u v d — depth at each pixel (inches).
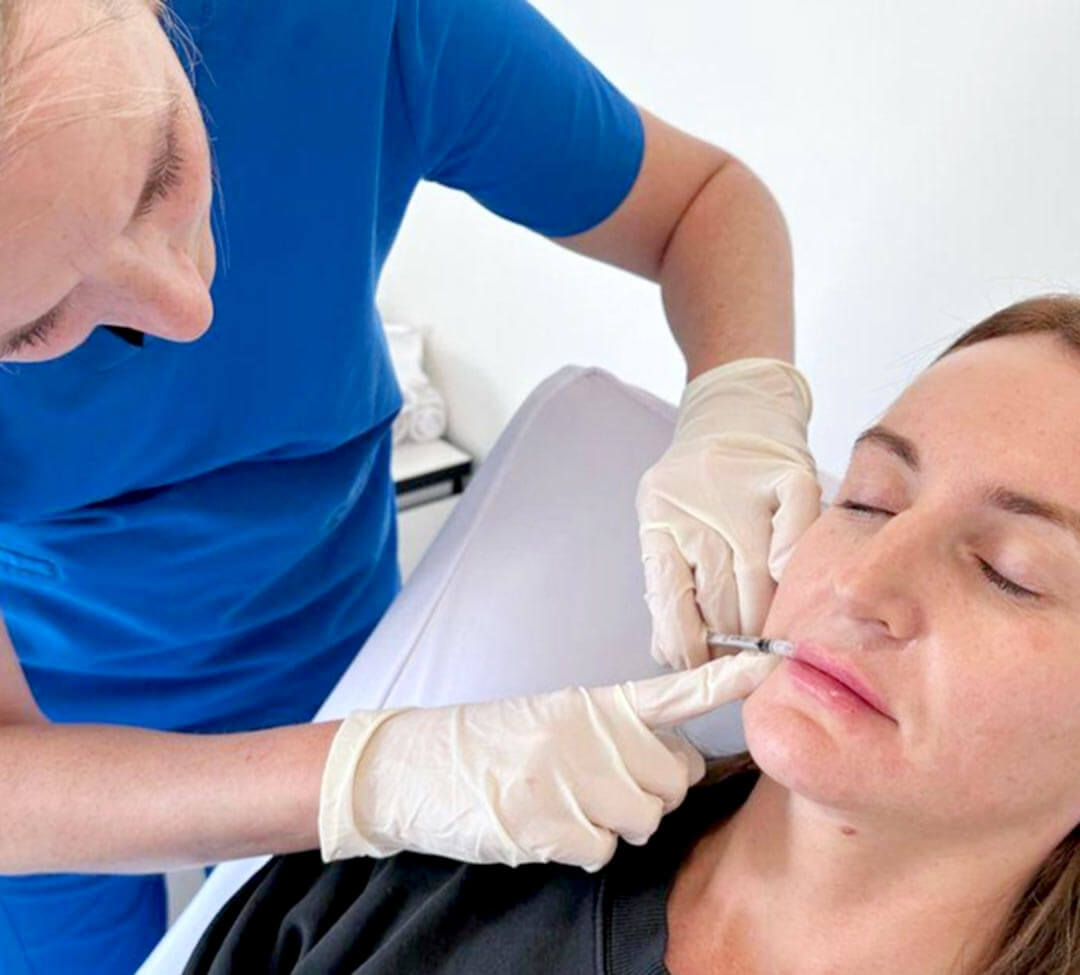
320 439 40.4
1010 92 38.7
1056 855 26.9
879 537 25.4
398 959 30.4
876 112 43.1
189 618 43.8
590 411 44.3
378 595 53.5
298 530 42.8
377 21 31.9
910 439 26.7
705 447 35.0
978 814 24.7
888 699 24.5
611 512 41.6
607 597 39.7
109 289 20.5
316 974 31.2
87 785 32.2
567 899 30.8
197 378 34.7
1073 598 23.7
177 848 32.2
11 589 41.4
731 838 31.2
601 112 37.6
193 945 37.4
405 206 38.6
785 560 31.5
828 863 27.6
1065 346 26.1
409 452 79.7
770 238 40.5
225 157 31.3
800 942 28.5
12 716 33.9
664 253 42.1
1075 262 39.2
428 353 80.1
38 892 47.4
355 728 31.9
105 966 51.6
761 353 38.0
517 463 44.0
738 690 29.2
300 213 33.7
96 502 37.4
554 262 63.4
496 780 29.7
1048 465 24.3
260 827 31.6
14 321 19.2
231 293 33.6
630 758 30.1
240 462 39.5
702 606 33.1
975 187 40.9
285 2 29.9
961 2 38.8
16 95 15.7
